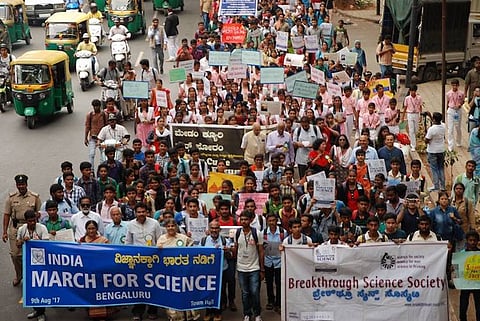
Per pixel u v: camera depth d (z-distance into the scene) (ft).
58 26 139.23
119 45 133.49
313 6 142.92
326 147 70.79
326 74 103.24
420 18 117.39
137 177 66.44
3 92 113.39
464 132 92.73
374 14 181.06
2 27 144.87
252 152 74.90
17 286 60.59
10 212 59.77
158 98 83.92
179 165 66.74
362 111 83.05
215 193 61.72
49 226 56.44
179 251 53.47
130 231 54.95
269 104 83.15
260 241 53.36
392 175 63.21
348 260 51.96
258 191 64.90
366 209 56.70
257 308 53.67
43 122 107.76
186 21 174.81
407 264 52.08
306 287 52.19
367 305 52.26
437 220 56.90
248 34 124.36
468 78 94.94
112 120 77.87
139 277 53.88
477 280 51.57
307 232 54.49
